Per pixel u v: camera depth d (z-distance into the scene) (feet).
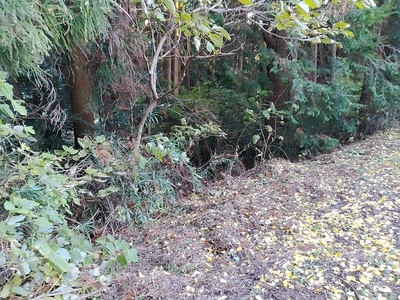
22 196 5.55
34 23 5.84
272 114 16.44
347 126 17.74
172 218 9.90
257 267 6.81
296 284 6.13
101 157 8.73
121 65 10.61
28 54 5.74
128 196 9.75
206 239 8.21
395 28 18.49
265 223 8.79
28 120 11.07
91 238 8.50
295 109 15.47
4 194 5.26
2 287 4.22
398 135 18.57
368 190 10.39
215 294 5.93
